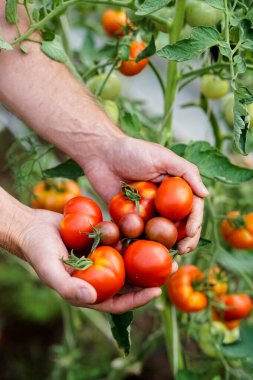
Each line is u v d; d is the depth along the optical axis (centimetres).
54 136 135
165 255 111
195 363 182
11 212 122
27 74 134
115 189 132
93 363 218
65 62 135
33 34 136
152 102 251
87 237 116
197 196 120
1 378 229
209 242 128
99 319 207
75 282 107
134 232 113
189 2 133
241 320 166
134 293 115
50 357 235
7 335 240
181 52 114
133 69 143
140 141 125
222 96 148
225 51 113
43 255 114
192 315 156
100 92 143
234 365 164
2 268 243
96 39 242
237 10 134
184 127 245
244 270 152
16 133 197
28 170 152
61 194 155
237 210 163
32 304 238
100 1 131
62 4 130
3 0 135
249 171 127
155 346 187
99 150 131
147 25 142
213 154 129
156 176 124
